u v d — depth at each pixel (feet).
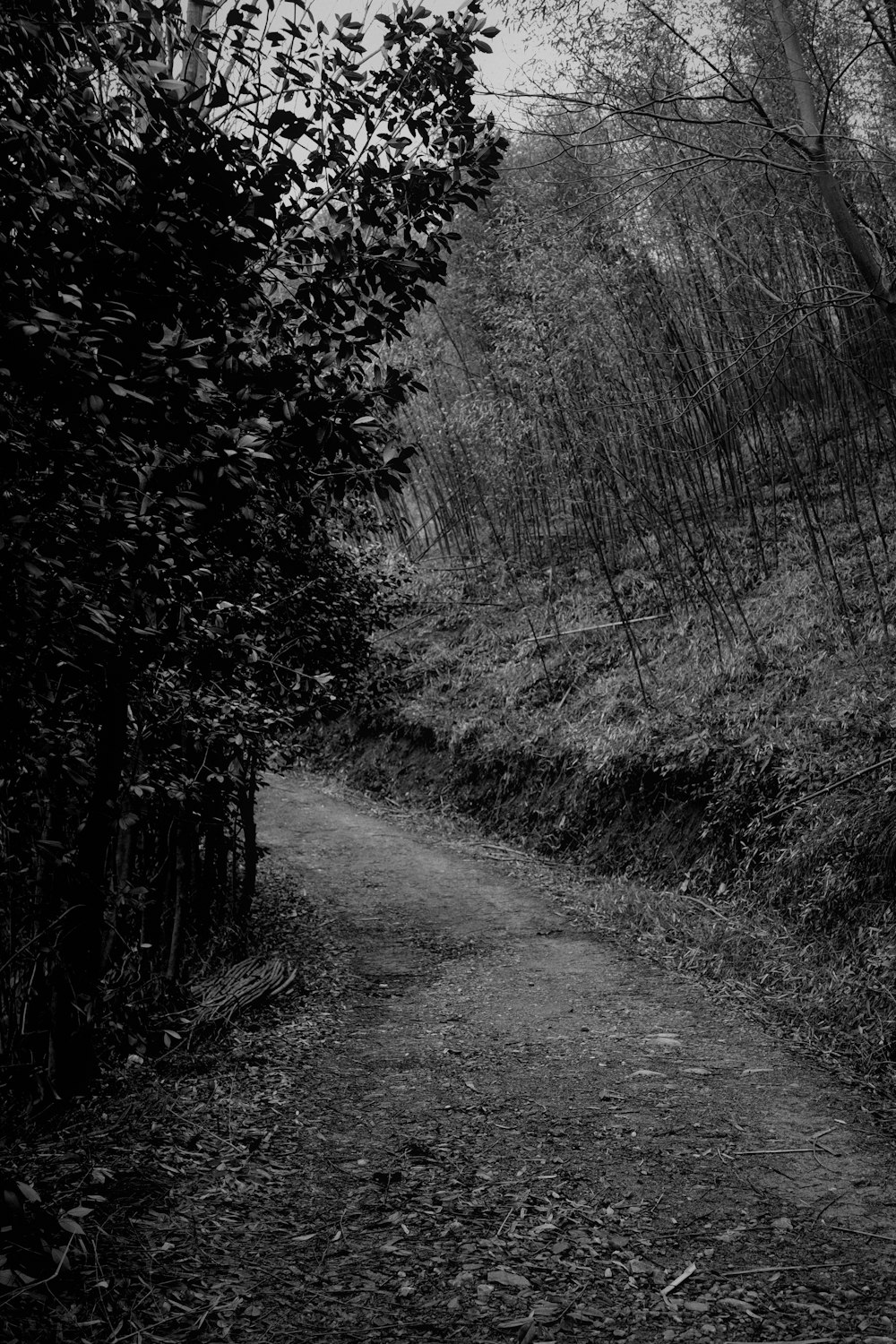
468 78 10.31
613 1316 10.03
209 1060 17.56
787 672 35.12
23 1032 15.16
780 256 36.22
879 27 24.81
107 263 8.25
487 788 45.19
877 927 24.07
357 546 30.42
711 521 43.01
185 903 23.39
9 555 7.67
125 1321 9.13
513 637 52.21
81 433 7.80
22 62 7.93
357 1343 9.30
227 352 8.99
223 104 9.25
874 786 27.40
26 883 14.26
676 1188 13.15
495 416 49.24
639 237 37.24
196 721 17.72
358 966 26.16
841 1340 9.64
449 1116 15.67
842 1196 12.97
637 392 39.60
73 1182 11.92
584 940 28.48
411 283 10.73
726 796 32.55
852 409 42.80
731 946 26.00
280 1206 12.16
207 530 9.69
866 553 35.83
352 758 55.26
